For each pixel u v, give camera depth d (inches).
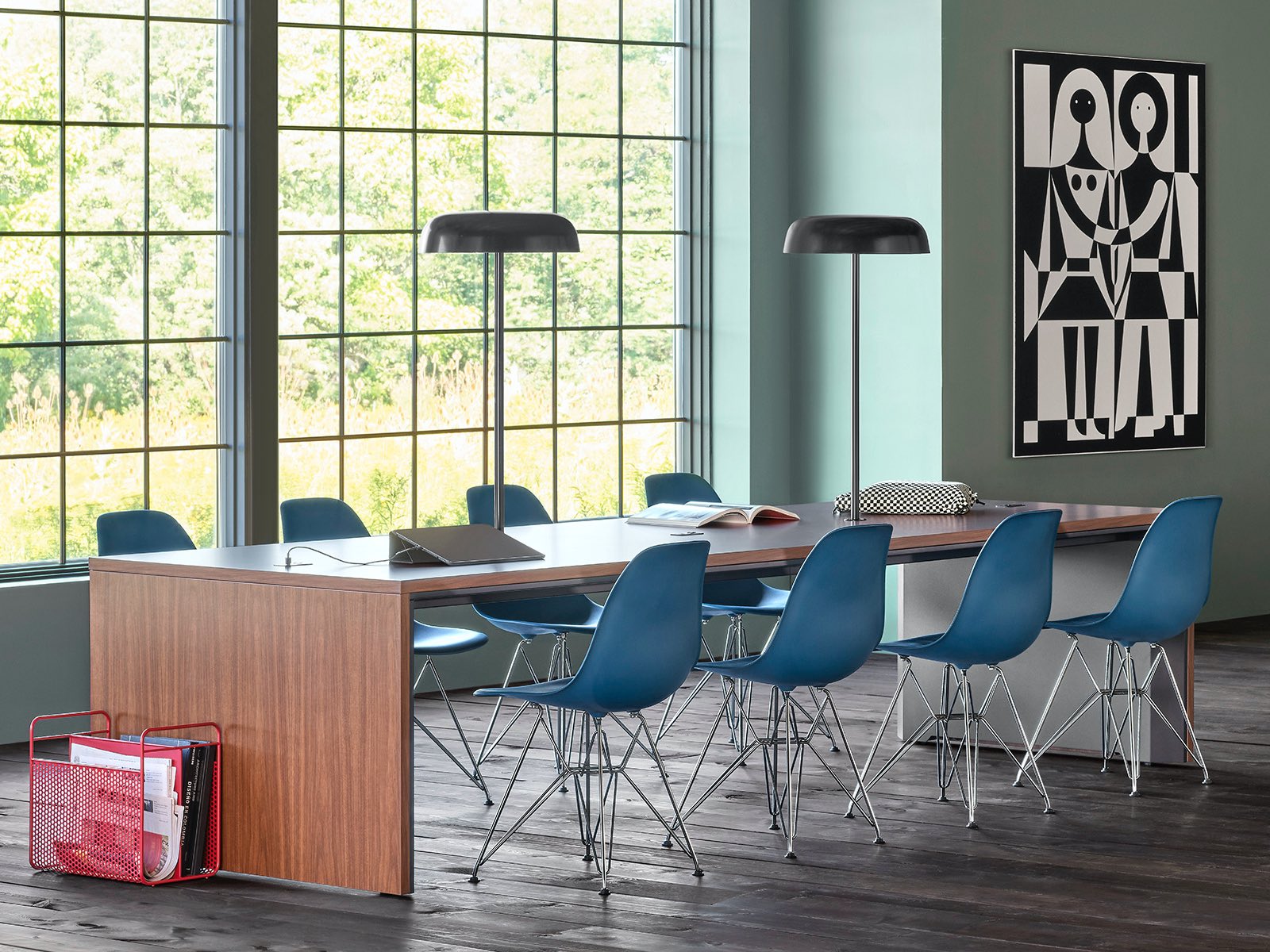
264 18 299.3
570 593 200.2
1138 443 370.6
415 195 327.3
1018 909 185.6
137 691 206.8
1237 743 272.2
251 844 199.2
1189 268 375.6
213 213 300.5
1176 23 372.5
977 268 347.6
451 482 334.0
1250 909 185.6
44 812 203.5
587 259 351.3
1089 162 360.5
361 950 171.9
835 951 171.5
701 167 364.2
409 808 189.0
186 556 210.8
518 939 175.5
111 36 289.0
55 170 284.7
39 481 284.5
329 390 318.0
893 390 352.2
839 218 237.8
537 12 341.4
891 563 227.6
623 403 357.7
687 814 210.2
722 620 357.7
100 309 289.4
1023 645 227.5
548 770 253.3
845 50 356.5
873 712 295.7
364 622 189.5
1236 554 388.8
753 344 361.1
